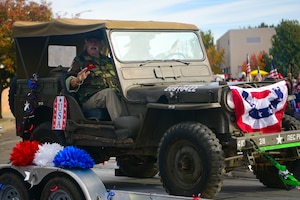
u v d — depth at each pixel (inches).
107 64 315.3
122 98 284.8
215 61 2335.1
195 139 245.6
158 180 358.9
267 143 255.4
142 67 296.8
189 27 327.0
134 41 301.7
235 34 2512.3
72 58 365.4
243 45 2507.4
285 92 267.4
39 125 328.5
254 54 2301.9
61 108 308.0
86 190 222.1
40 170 236.5
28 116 329.7
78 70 311.6
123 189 322.7
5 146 618.2
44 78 323.0
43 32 323.6
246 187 317.1
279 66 1918.1
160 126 275.4
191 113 264.4
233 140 247.6
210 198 244.5
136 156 327.9
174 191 254.5
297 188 309.3
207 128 248.5
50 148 244.7
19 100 338.0
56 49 357.1
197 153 246.8
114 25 296.8
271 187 310.7
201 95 254.4
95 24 297.0
